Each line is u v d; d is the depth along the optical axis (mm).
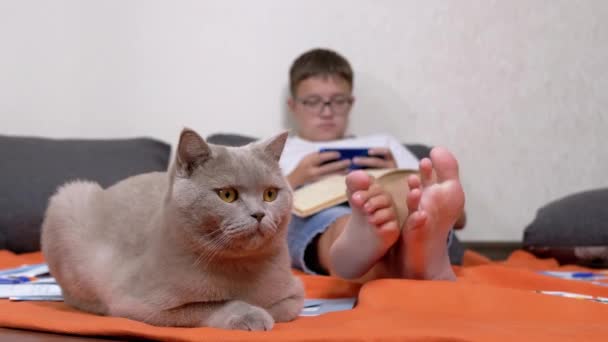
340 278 1377
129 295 945
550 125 2352
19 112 2336
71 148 2078
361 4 2350
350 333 806
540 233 1975
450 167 1198
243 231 903
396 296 1081
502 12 2342
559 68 2346
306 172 1779
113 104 2375
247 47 2371
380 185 1229
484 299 1050
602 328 854
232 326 886
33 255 1792
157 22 2365
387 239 1203
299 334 812
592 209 1885
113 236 1034
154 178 1111
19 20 2322
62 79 2354
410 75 2361
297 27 2365
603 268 1810
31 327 882
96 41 2361
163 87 2379
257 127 2389
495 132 2355
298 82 2145
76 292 1061
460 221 1797
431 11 2350
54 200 1127
